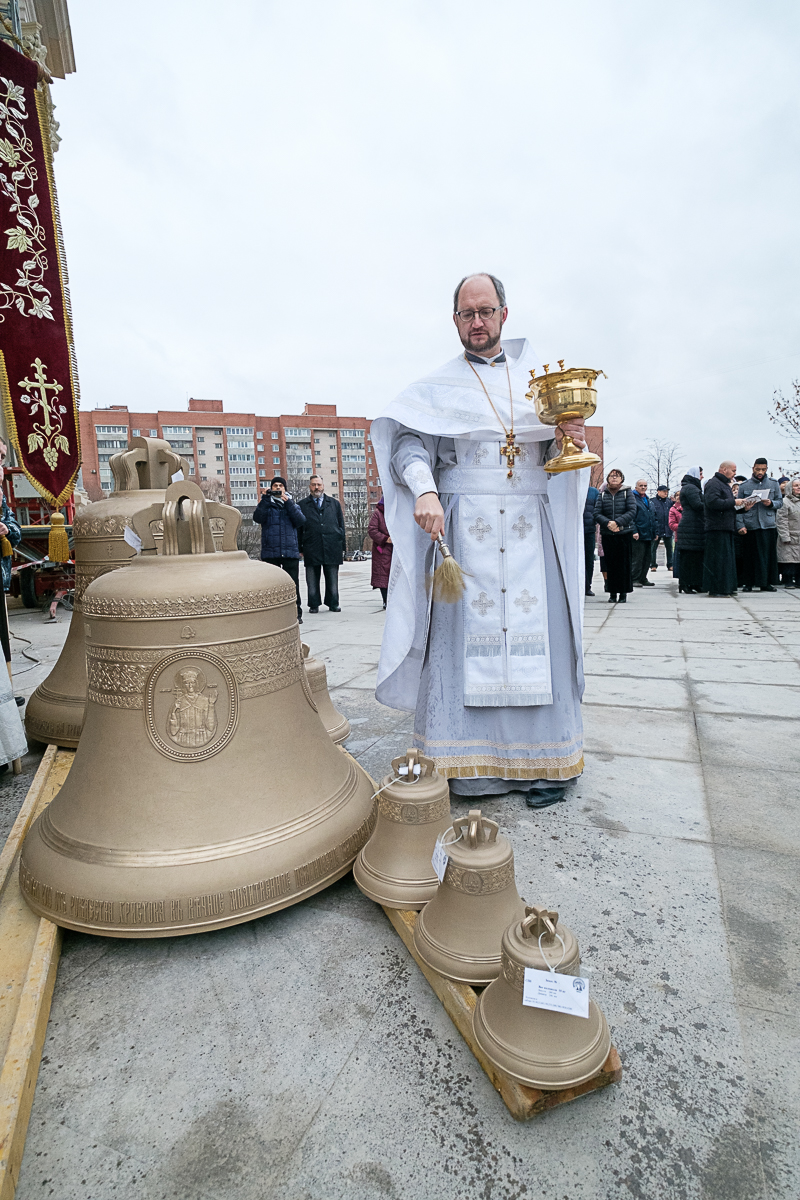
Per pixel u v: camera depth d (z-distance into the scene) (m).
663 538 15.97
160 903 1.60
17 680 4.63
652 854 2.14
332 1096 1.25
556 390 2.12
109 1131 1.18
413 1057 1.34
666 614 7.79
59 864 1.70
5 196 4.21
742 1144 1.13
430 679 2.59
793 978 1.54
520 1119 1.17
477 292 2.49
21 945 1.62
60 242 4.48
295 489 77.56
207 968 1.62
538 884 1.97
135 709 1.76
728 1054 1.33
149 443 2.92
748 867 2.05
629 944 1.68
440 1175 1.09
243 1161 1.12
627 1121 1.18
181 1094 1.26
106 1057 1.35
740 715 3.64
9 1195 1.04
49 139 4.46
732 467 9.34
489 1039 1.24
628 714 3.71
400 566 2.54
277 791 1.84
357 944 1.71
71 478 4.54
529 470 2.53
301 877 1.76
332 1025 1.43
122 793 1.74
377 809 1.88
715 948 1.66
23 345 4.30
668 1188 1.06
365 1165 1.11
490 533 2.50
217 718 1.77
